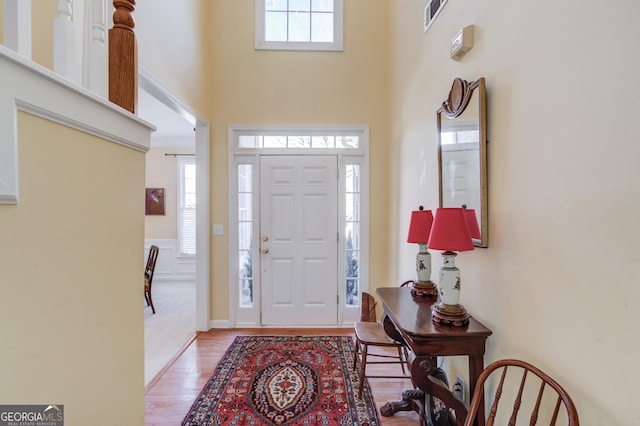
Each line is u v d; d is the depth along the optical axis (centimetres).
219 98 321
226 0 320
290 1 328
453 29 177
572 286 96
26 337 58
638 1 77
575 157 95
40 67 58
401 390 213
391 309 162
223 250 323
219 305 325
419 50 232
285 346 279
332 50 324
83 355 73
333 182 328
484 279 145
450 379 183
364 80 326
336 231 329
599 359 87
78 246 71
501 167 132
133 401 94
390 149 316
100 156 79
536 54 111
